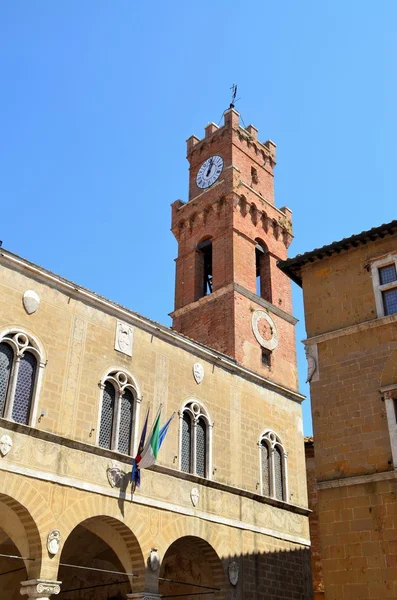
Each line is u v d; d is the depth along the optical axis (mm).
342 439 26203
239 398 38375
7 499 25438
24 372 28109
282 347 46062
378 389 26172
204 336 44344
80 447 28406
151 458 29531
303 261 30609
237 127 54312
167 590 35969
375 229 28359
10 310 28219
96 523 29688
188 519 31906
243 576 33531
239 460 36500
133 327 33531
